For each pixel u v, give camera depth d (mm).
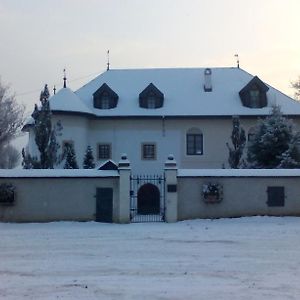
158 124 45000
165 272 14297
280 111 42031
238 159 40469
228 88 48156
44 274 14125
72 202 30078
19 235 24156
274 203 30750
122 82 49000
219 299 11133
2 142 61000
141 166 44562
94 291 11977
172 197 30203
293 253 17797
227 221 29641
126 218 29719
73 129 43062
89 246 19922
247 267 15062
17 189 29938
